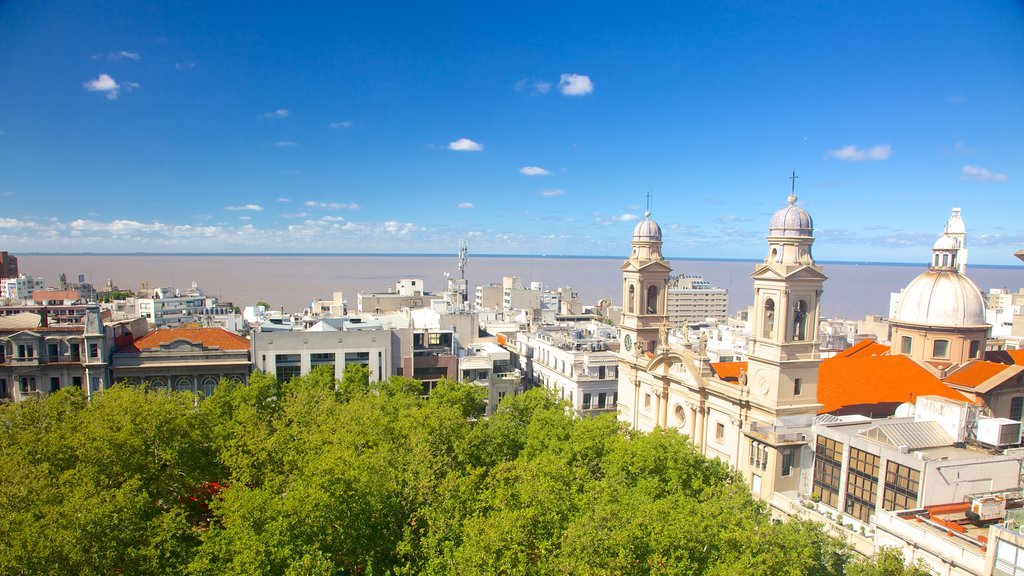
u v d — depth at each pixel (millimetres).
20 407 75688
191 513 68938
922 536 52500
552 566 47000
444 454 73125
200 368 105562
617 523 49500
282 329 117812
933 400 68438
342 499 54375
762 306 75562
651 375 96750
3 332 102312
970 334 98688
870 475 63281
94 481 58156
